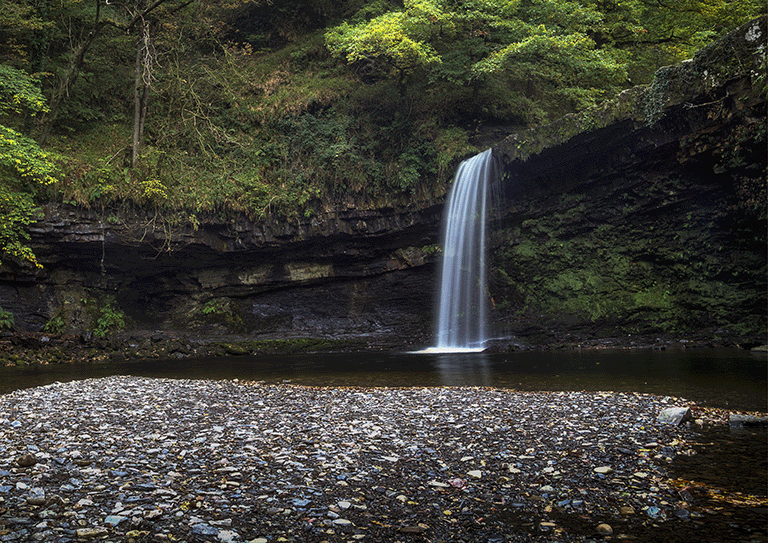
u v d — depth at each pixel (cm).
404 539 360
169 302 2280
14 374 1340
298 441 601
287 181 2241
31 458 493
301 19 2962
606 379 1025
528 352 1677
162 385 1028
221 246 2197
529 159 1950
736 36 1469
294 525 378
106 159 2094
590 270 1994
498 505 424
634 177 1858
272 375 1239
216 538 352
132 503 406
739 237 1703
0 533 345
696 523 379
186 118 2353
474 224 2142
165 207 2102
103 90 2419
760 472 482
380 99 2352
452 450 570
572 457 541
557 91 2355
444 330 2192
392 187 2227
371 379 1138
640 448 566
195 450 558
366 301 2327
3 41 2147
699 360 1238
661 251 1873
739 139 1517
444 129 2242
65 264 2094
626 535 363
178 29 2428
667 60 2550
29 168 1709
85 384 1030
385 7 2730
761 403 764
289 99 2391
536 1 2202
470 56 2255
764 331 1633
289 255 2294
